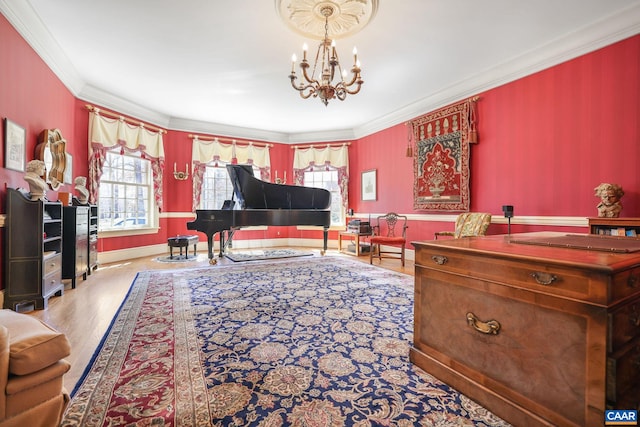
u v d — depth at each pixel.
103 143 4.89
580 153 3.35
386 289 3.47
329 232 7.35
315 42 3.45
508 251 1.39
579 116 3.35
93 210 4.45
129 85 4.64
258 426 1.28
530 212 3.81
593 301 1.06
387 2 2.76
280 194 5.48
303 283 3.73
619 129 3.06
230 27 3.17
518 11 2.90
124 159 5.52
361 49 3.60
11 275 2.71
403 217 5.82
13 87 2.86
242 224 4.98
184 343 2.08
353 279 3.95
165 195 6.23
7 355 1.06
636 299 1.15
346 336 2.21
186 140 6.50
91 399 1.46
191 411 1.38
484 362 1.43
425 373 1.71
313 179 7.64
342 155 7.18
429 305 1.73
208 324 2.43
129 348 2.00
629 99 2.99
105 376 1.67
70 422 1.29
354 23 3.09
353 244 6.36
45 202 2.90
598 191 2.92
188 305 2.89
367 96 5.12
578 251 1.37
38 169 2.93
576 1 2.75
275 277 4.05
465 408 1.41
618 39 3.04
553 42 3.42
